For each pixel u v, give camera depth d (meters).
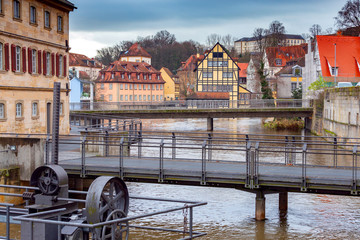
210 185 20.20
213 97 100.44
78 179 25.44
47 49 38.38
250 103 68.31
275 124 71.88
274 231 19.41
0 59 32.94
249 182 19.47
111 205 10.09
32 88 36.22
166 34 186.88
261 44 166.25
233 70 100.88
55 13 39.44
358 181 18.25
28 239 10.42
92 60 142.38
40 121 37.56
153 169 20.62
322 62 70.19
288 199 25.02
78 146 31.00
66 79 41.31
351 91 43.69
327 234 19.14
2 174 22.84
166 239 18.50
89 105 61.84
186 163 23.27
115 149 29.81
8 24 33.31
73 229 10.23
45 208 10.52
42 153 23.66
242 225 20.19
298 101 67.50
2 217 12.16
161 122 84.12
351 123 43.62
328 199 25.09
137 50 146.50
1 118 32.78
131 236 18.83
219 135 59.22
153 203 23.73
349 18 87.31
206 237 18.61
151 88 124.06
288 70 104.56
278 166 22.95
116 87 113.88
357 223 20.73
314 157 38.62
